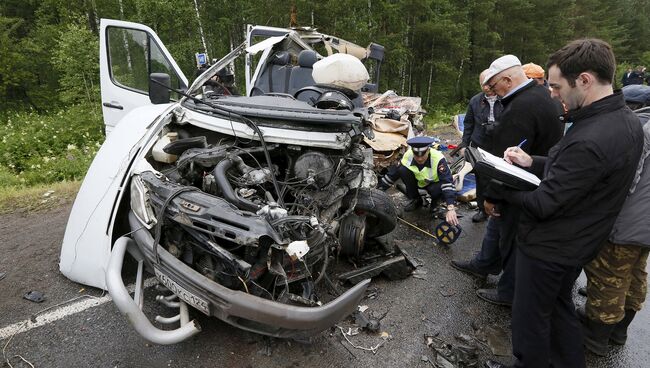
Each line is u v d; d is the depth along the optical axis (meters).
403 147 5.32
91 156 7.59
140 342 2.44
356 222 3.22
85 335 2.47
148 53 4.31
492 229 3.22
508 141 2.87
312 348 2.48
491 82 2.94
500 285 3.08
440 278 3.45
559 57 1.91
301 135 2.73
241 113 2.85
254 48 4.54
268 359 2.37
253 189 2.44
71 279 2.92
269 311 1.99
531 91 2.81
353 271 3.18
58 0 17.52
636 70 15.61
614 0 40.69
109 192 2.75
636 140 1.85
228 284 2.22
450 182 4.25
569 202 1.84
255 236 1.94
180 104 3.19
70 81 11.59
